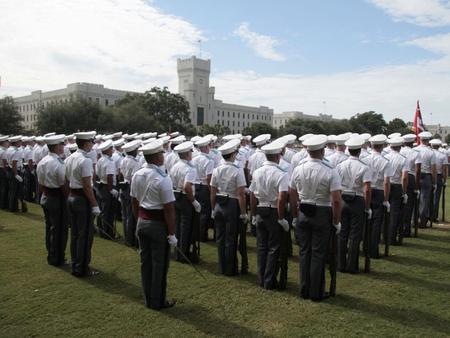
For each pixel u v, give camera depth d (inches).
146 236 195.8
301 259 212.1
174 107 2844.5
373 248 285.0
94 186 351.9
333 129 3014.3
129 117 2119.8
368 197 246.4
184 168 271.3
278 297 214.7
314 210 204.8
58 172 256.1
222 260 250.5
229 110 4335.6
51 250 264.5
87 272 246.5
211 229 386.6
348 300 210.2
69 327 180.4
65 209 263.1
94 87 3270.2
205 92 4030.5
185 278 244.8
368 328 178.7
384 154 325.1
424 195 382.3
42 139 511.2
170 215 194.1
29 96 3627.0
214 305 204.1
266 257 227.8
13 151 445.4
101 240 338.0
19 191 452.1
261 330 177.2
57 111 1888.5
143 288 200.7
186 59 3932.1
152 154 196.4
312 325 181.6
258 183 223.3
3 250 300.2
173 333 174.6
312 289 208.2
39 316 191.5
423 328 178.9
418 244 325.7
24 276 245.3
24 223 393.1
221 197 247.0
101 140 467.2
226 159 247.1
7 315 192.2
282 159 299.4
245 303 206.5
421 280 240.4
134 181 199.3
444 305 203.6
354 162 250.8
